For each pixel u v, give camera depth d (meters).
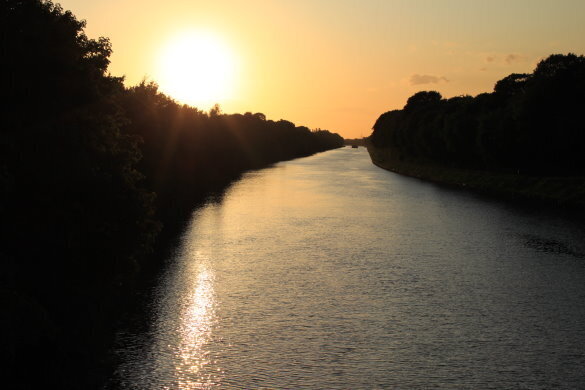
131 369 29.62
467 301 41.19
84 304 33.28
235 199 102.38
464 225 73.31
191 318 37.38
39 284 29.05
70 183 31.69
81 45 38.50
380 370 29.80
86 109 35.31
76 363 28.41
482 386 28.03
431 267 51.06
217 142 155.50
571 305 40.22
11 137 29.17
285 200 101.38
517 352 32.12
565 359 31.19
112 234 34.69
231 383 28.25
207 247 59.34
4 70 29.72
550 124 102.50
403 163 195.75
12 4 33.03
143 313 38.28
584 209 85.12
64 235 30.83
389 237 65.62
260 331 35.22
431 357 31.47
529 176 113.69
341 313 38.53
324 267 51.06
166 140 103.69
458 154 144.88
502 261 53.09
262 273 48.81
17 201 29.95
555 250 57.44
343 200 102.00
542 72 110.81
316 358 31.30
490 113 122.38
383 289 44.25
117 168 36.94
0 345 22.20
